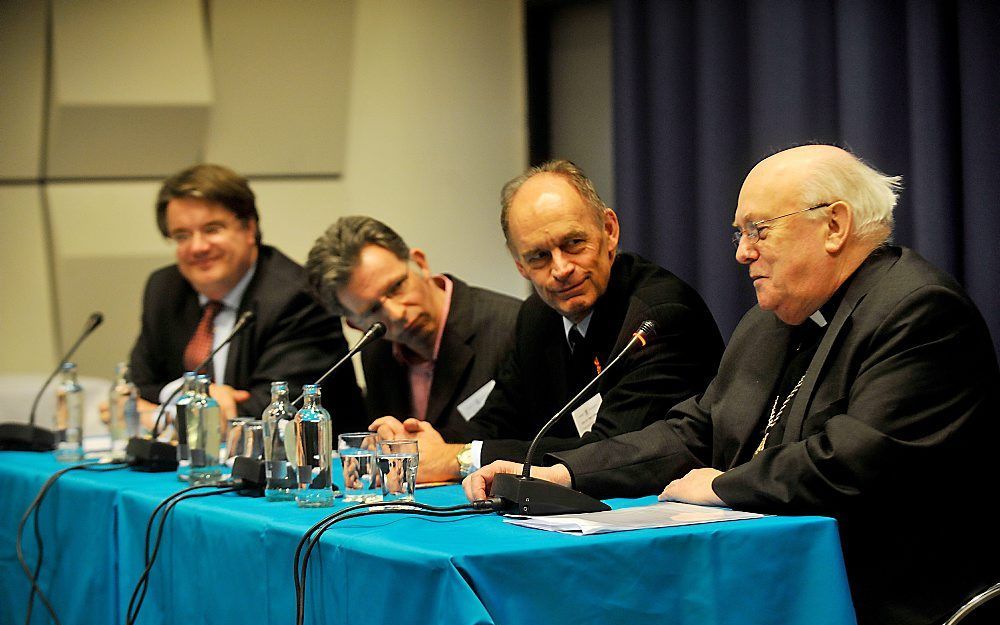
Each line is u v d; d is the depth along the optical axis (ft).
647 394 7.93
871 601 6.07
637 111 15.44
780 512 6.01
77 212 15.72
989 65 11.17
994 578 6.22
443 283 11.21
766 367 7.30
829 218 6.70
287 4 16.40
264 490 7.36
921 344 6.16
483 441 7.94
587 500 6.07
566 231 8.27
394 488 6.57
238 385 12.23
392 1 17.21
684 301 8.39
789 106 13.34
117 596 7.84
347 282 10.51
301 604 5.57
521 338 9.62
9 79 15.33
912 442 5.97
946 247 11.64
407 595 4.95
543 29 18.08
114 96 15.60
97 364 15.83
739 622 5.42
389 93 17.25
